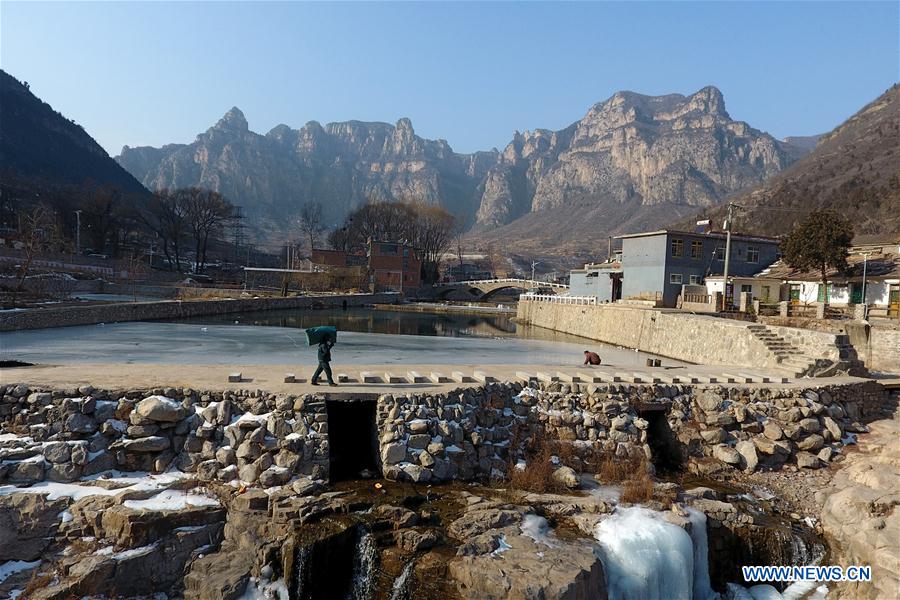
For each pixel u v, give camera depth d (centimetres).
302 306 8888
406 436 1574
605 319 5156
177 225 11856
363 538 1248
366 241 13912
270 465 1439
